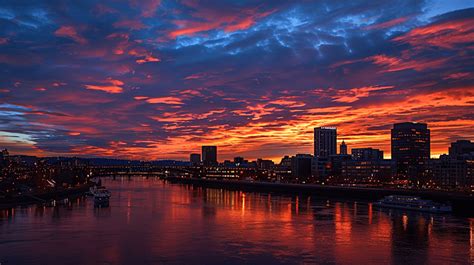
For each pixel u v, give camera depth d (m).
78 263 109.06
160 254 117.44
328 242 132.62
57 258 113.38
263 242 132.75
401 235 144.12
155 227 162.38
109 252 119.69
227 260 111.06
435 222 175.38
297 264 107.38
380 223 172.12
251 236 142.75
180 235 144.88
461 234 146.38
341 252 119.88
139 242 132.62
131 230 155.12
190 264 107.81
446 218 189.25
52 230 155.12
